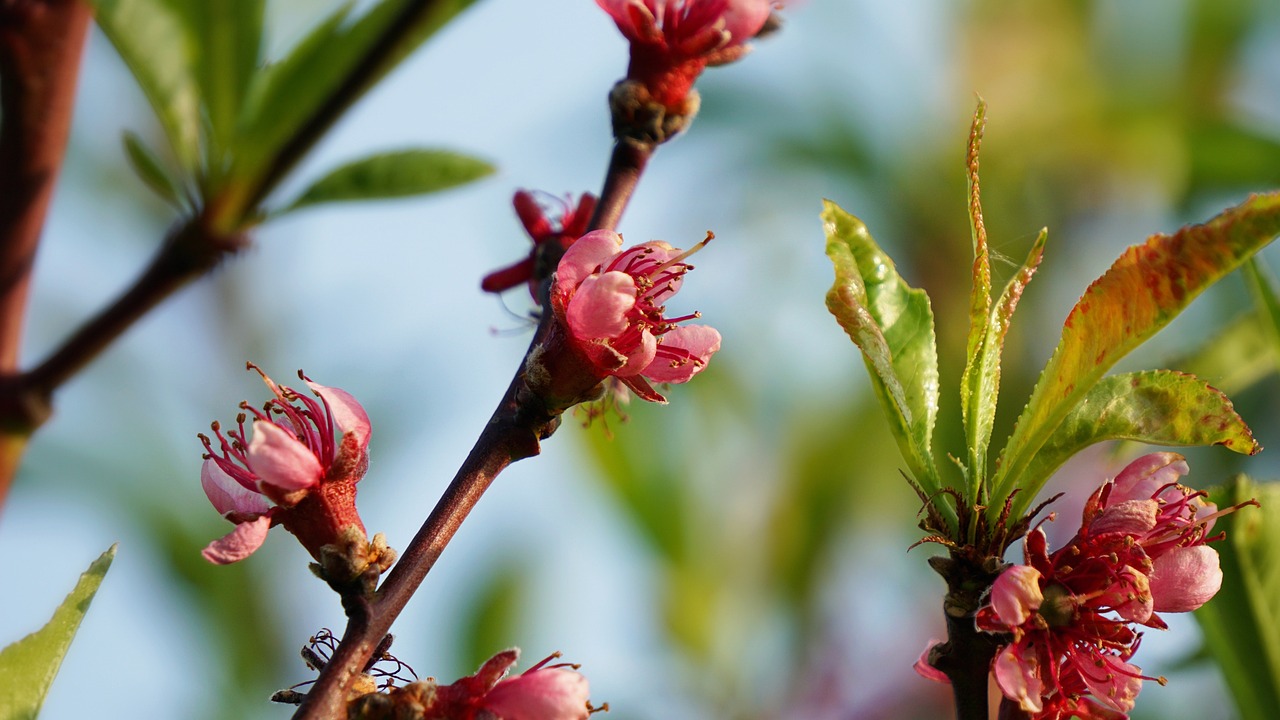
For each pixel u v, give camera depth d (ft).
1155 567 1.51
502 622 1.95
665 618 1.95
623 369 1.53
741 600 1.99
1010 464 1.51
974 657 1.50
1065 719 1.51
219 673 1.91
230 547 1.50
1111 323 1.50
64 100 1.65
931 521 1.51
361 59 1.65
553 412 1.52
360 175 1.69
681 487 1.97
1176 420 1.50
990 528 1.51
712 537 1.98
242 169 1.65
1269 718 1.58
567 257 1.53
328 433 1.53
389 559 1.51
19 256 1.65
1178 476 1.52
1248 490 1.59
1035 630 1.50
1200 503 1.53
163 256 1.64
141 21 1.64
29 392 1.63
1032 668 1.49
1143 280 1.49
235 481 1.52
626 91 1.60
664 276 1.55
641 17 1.60
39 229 1.65
